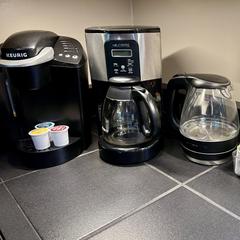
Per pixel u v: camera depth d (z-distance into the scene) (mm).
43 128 767
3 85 732
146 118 760
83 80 773
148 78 727
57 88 772
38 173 738
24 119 796
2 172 752
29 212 586
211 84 643
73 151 791
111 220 546
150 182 664
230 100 743
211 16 821
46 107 798
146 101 694
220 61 838
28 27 895
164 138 872
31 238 513
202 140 688
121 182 673
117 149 736
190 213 550
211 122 779
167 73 1017
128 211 569
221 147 685
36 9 892
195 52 900
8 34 869
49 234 521
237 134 722
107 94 736
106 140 781
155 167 728
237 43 782
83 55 763
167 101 789
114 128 806
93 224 539
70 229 530
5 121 801
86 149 850
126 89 710
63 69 732
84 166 755
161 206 577
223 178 660
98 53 722
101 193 635
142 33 676
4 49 660
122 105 767
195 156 718
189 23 889
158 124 726
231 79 827
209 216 539
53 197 633
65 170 743
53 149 753
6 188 678
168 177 679
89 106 840
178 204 579
